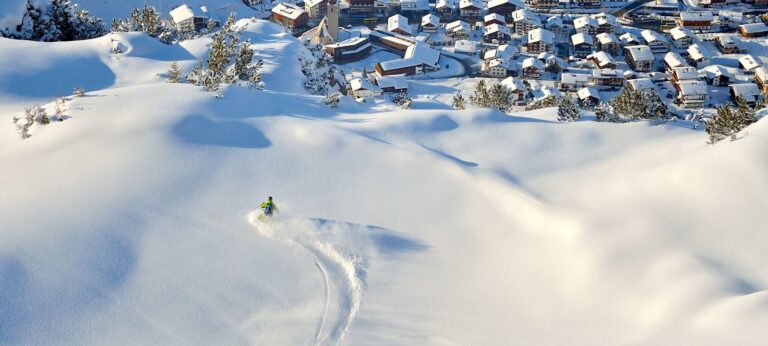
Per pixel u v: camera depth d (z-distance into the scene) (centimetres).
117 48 5862
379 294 2233
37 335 1978
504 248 2473
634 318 1992
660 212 2459
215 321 2081
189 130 3198
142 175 2859
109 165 2916
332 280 2302
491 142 3438
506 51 13350
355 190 2875
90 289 2184
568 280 2233
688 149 3173
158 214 2625
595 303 2098
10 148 3078
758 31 13925
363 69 13250
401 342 2012
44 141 3095
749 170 2514
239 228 2575
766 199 2388
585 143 3409
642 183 2742
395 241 2533
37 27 7362
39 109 3338
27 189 2734
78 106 3384
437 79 12700
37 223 2495
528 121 3775
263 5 17488
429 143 3438
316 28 14850
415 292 2242
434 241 2538
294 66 7175
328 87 7169
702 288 1997
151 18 8400
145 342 1984
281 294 2219
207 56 6625
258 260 2388
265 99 3875
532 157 3272
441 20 16638
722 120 3384
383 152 3155
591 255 2269
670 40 14275
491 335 2017
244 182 2894
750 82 11512
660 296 2030
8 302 2088
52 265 2273
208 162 3006
